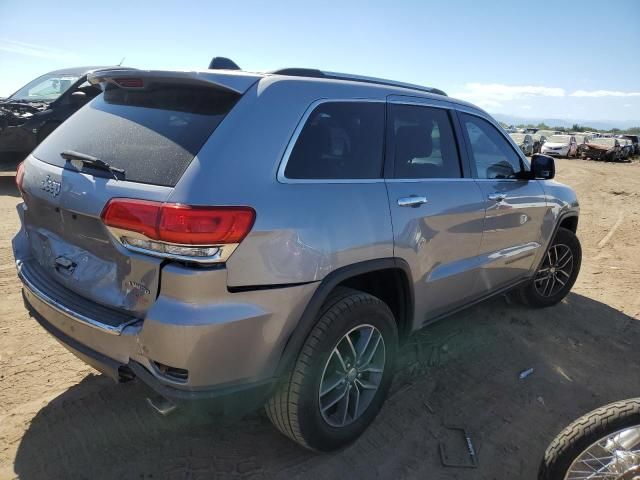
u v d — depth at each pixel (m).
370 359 2.71
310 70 2.67
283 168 2.28
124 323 2.12
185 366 2.03
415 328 3.14
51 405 2.95
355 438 2.74
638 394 3.44
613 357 3.94
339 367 2.56
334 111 2.59
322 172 2.45
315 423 2.46
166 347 2.01
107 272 2.23
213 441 2.73
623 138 40.66
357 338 2.65
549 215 4.28
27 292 2.65
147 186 2.07
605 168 26.05
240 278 2.06
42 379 3.21
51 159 2.64
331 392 2.58
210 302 2.02
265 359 2.22
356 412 2.71
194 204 1.97
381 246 2.61
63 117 8.83
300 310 2.28
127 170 2.19
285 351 2.28
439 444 2.82
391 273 2.81
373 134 2.76
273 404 2.43
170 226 1.94
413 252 2.83
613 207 11.44
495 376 3.56
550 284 4.77
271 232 2.12
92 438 2.70
